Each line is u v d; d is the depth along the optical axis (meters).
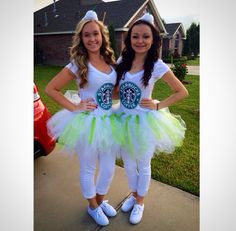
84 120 1.64
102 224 1.85
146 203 2.05
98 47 1.59
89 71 1.61
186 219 1.92
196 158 2.63
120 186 2.25
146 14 1.61
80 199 2.11
